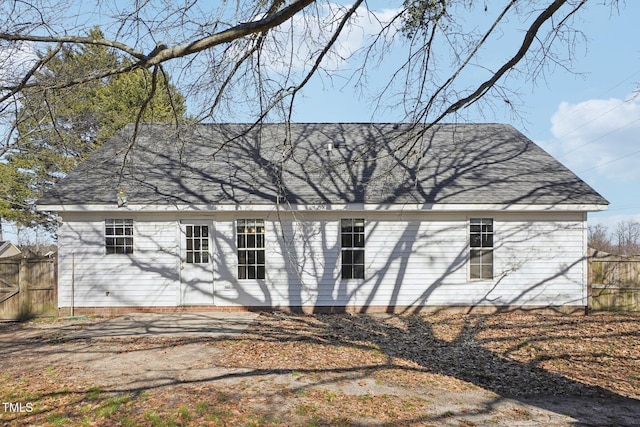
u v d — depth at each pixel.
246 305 12.88
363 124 16.58
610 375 7.32
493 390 6.60
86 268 12.63
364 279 12.86
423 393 6.41
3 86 5.90
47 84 6.04
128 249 12.78
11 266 12.45
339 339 9.58
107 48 6.25
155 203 12.23
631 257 12.91
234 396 6.11
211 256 12.94
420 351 8.75
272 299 12.86
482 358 8.29
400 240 12.88
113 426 5.16
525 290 12.82
